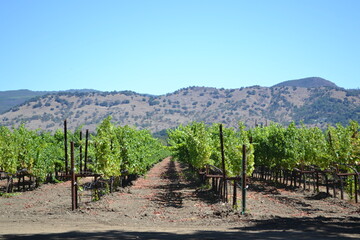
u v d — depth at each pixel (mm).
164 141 120625
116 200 26047
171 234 12828
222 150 22828
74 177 20953
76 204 20953
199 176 39344
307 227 14672
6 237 11977
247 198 27625
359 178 25703
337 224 15492
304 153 33719
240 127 25188
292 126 35969
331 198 27719
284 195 30031
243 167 20094
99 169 25719
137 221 17000
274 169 42281
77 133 49094
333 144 29328
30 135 35062
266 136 40562
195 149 31094
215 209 21562
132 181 43031
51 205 23781
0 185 37719
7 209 21875
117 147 27750
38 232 13219
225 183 24750
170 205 23656
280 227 14930
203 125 32500
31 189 34906
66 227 14852
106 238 11828
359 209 22062
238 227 15164
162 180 46250
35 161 34531
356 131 30562
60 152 41781
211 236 12281
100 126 26859
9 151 31000
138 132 38750
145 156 39844
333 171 29547
